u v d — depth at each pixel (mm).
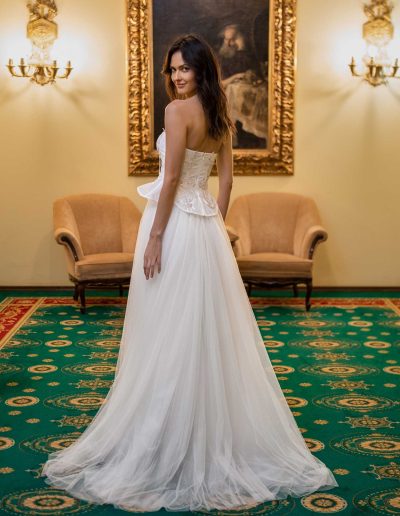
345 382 4711
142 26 7539
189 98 3137
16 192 7781
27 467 3289
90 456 3242
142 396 3111
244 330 3258
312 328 6238
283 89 7641
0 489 3064
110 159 7734
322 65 7664
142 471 3041
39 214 7809
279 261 6867
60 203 7211
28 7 7520
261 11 7566
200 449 3047
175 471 3025
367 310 6969
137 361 3188
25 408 4121
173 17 7559
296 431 3404
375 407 4207
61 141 7715
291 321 6500
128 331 3275
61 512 2869
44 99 7652
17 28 7559
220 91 3152
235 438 3172
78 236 7172
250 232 7449
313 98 7703
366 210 7867
